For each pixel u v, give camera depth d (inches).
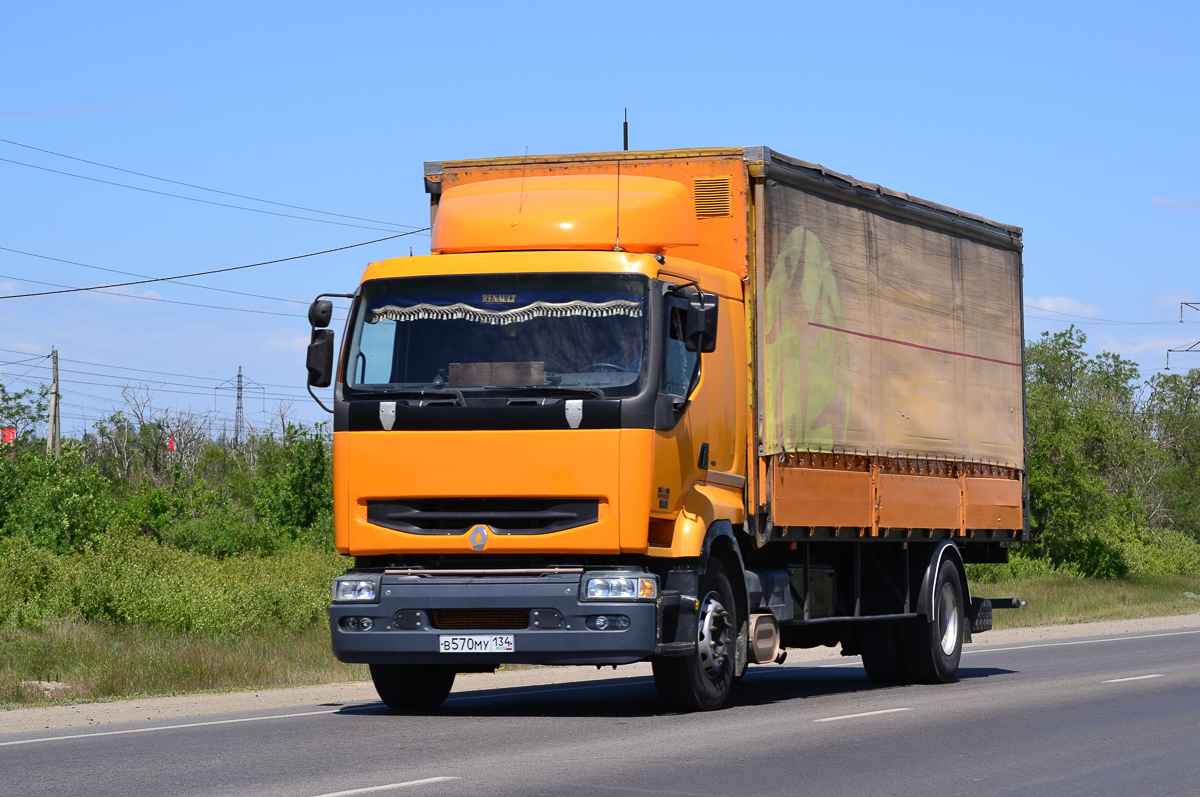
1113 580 2305.6
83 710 639.8
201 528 1779.0
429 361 552.4
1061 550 2374.5
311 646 934.4
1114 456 2497.5
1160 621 1524.4
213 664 800.9
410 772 409.7
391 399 549.3
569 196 588.4
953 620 791.1
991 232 833.5
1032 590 1978.3
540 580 534.6
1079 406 2529.5
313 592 1122.0
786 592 653.3
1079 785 398.3
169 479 3415.4
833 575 716.7
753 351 620.7
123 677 748.0
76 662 805.2
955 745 478.6
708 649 576.4
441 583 539.8
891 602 765.3
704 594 579.5
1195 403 3607.3
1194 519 3250.5
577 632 530.9
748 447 617.3
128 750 466.6
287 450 2425.0
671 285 558.3
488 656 536.1
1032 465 2356.1
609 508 531.2
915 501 746.8
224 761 436.5
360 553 551.2
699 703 579.2
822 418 664.4
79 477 1537.9
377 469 546.9
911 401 745.0
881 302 720.3
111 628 968.3
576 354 543.8
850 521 686.5
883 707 610.2
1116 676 792.9
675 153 634.8
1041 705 620.4
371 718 569.0
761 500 618.5
